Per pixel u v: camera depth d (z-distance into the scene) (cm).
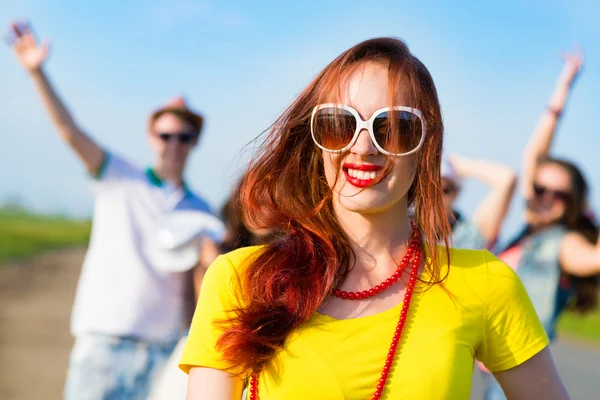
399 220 197
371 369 179
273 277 187
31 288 1362
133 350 423
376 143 184
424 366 180
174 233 430
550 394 193
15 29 466
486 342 192
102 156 448
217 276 195
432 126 191
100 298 428
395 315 185
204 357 188
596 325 1520
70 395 424
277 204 203
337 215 198
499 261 198
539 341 193
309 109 200
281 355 182
